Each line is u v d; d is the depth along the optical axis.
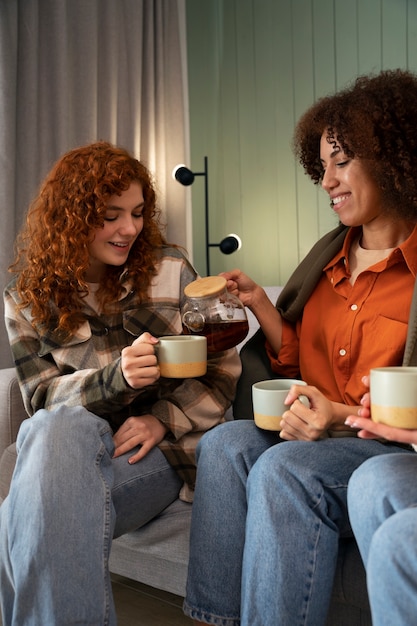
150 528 1.56
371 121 1.47
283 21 3.76
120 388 1.43
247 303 1.72
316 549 1.18
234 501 1.32
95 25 3.36
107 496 1.31
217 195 4.12
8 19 3.03
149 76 3.70
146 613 1.86
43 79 3.21
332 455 1.26
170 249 1.77
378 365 1.46
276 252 3.91
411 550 0.93
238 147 4.01
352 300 1.53
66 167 1.63
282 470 1.22
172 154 3.87
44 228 1.64
